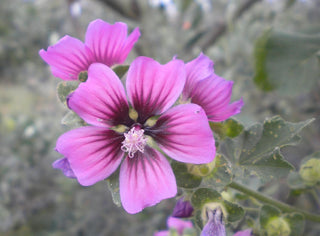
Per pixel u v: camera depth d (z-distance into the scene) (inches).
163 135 2.4
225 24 7.1
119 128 2.4
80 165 2.2
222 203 2.6
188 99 2.6
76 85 2.5
